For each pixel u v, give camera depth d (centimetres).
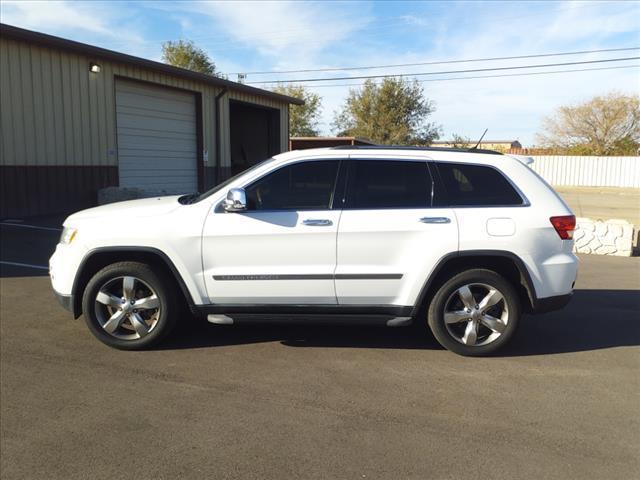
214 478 314
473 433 368
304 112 5719
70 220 524
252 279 493
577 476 320
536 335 575
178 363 484
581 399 422
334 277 489
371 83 4997
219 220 492
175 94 1934
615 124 5259
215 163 2120
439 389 437
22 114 1382
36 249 1012
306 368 476
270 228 488
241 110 2603
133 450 342
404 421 383
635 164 3991
